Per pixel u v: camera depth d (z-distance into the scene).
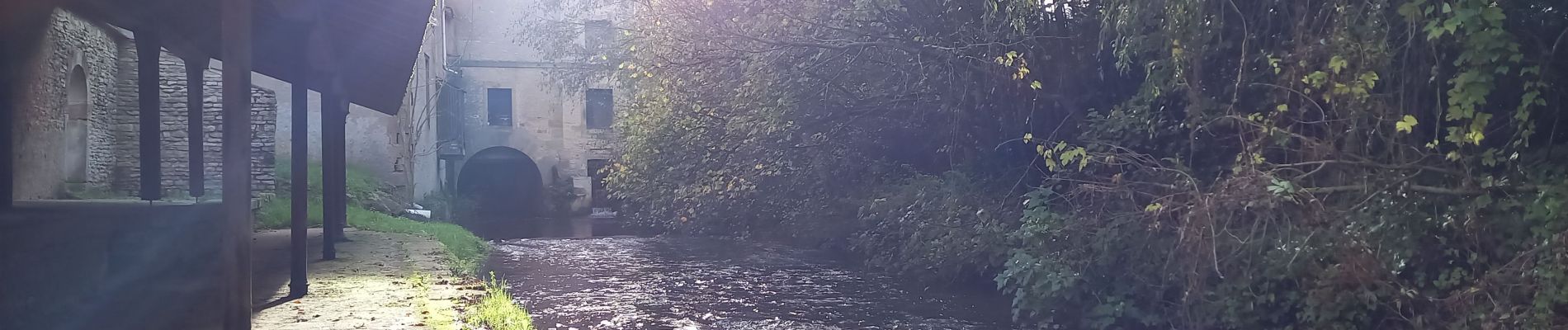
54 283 5.89
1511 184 5.36
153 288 7.49
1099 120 8.16
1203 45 6.66
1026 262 7.94
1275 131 6.09
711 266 12.88
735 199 14.55
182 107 16.81
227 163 4.41
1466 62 5.18
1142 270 7.49
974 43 9.25
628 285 10.66
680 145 14.94
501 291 8.55
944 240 10.12
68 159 14.45
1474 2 4.77
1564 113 5.50
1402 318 5.89
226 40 4.40
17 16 7.43
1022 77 8.75
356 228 14.62
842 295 9.92
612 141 25.30
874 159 12.67
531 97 29.56
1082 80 8.99
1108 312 7.39
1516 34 5.25
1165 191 7.23
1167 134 7.61
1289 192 5.80
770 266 12.69
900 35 9.94
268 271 8.75
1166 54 7.08
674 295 9.89
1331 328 6.09
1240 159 6.39
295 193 7.22
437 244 12.07
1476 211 5.46
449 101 28.45
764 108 11.78
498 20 29.52
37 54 12.30
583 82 20.33
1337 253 6.02
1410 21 5.13
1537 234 5.12
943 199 10.58
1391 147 5.72
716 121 13.95
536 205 30.66
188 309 6.59
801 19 10.41
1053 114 9.45
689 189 14.71
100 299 6.70
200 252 9.16
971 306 9.11
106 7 7.15
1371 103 5.75
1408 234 5.79
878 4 9.67
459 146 28.02
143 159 9.56
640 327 7.88
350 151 20.77
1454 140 5.11
